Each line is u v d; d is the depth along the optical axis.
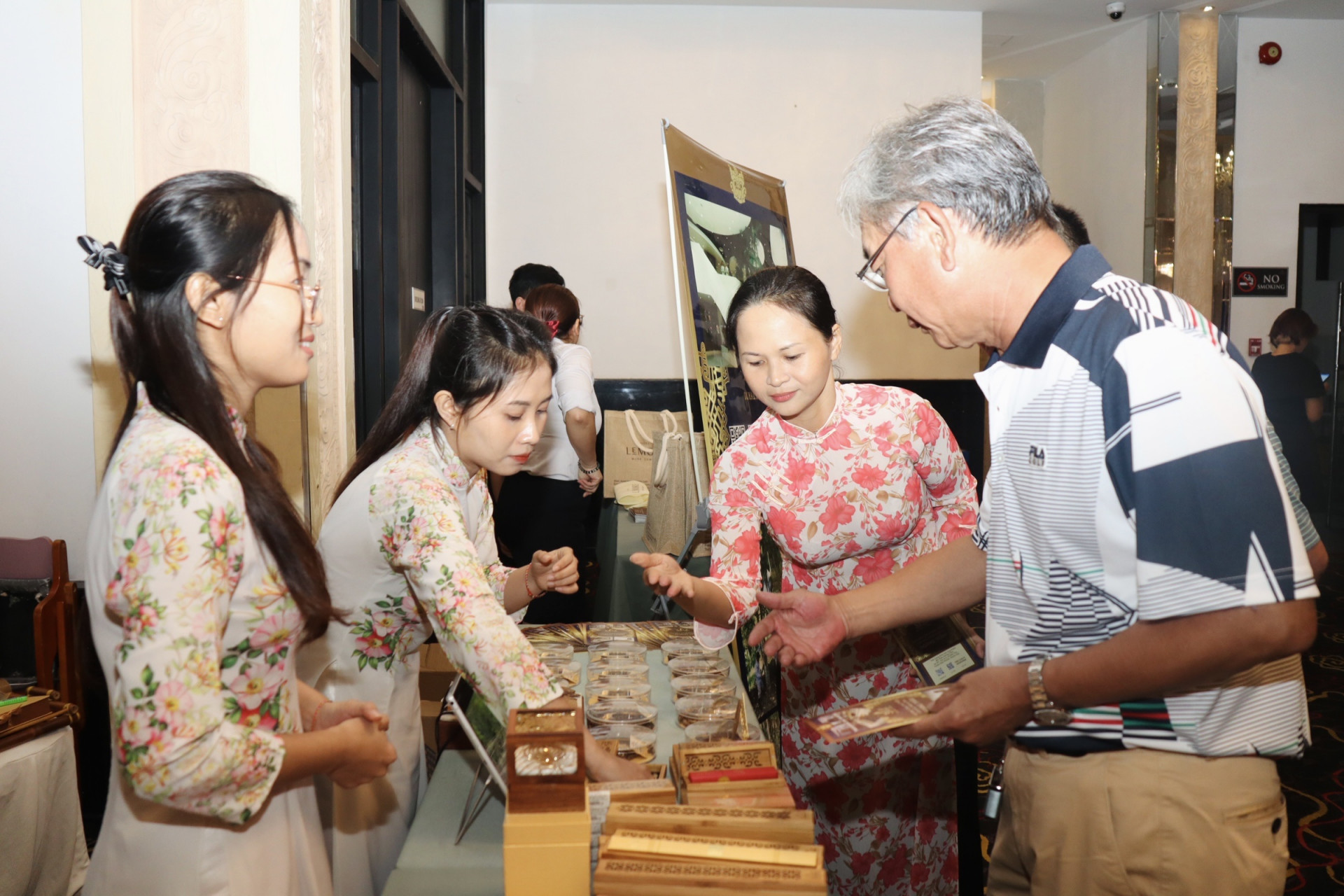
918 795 1.92
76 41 2.18
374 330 3.42
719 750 1.18
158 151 2.04
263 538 0.99
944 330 1.16
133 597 0.88
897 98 5.52
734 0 5.29
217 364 1.00
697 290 2.21
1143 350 0.94
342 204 2.40
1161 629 0.91
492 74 5.33
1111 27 5.99
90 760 2.27
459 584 1.18
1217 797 1.00
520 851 0.96
